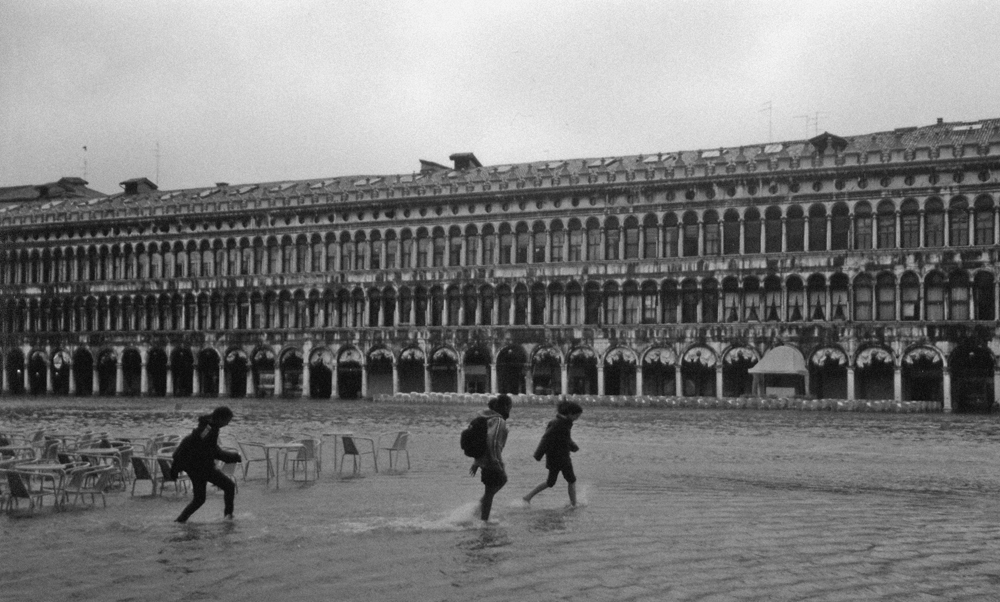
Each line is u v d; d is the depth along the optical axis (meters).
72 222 116.31
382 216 103.81
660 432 51.00
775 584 15.71
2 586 15.65
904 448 41.47
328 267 106.19
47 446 28.86
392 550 18.14
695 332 90.62
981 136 85.75
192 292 110.81
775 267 88.00
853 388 85.31
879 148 85.81
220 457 21.80
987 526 21.22
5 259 119.88
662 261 92.19
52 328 117.62
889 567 16.97
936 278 83.19
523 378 98.25
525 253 98.31
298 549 18.30
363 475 30.66
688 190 91.69
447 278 100.38
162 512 23.09
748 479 29.88
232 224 110.00
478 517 21.77
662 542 19.00
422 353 101.06
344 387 106.06
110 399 102.12
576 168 100.19
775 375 88.56
